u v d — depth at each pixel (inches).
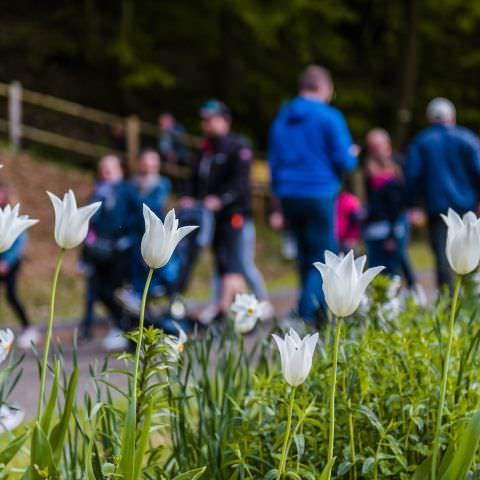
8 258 510.0
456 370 190.9
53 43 1455.5
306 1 1429.6
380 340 187.9
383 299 217.3
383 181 542.9
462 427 160.7
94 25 1464.1
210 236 528.7
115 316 485.4
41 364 161.9
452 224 145.7
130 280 486.3
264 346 211.9
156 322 423.8
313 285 421.4
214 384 211.6
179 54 1525.6
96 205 141.9
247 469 165.8
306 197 440.5
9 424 164.4
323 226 443.8
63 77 1457.9
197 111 1520.7
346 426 179.8
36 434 137.1
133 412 138.3
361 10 1625.2
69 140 1206.9
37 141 1192.2
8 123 1170.6
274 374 196.7
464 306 271.7
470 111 1664.6
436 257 511.8
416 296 257.9
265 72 1553.9
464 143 504.1
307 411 158.1
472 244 143.2
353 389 184.5
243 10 1386.6
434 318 209.6
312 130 442.6
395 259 550.6
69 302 702.5
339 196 582.9
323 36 1537.9
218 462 176.7
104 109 1475.1
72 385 145.6
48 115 1282.0
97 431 169.0
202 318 523.5
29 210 932.0
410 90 1437.0
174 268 496.1
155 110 1504.7
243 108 1529.3
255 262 932.0
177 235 139.1
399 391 180.5
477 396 178.9
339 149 441.4
